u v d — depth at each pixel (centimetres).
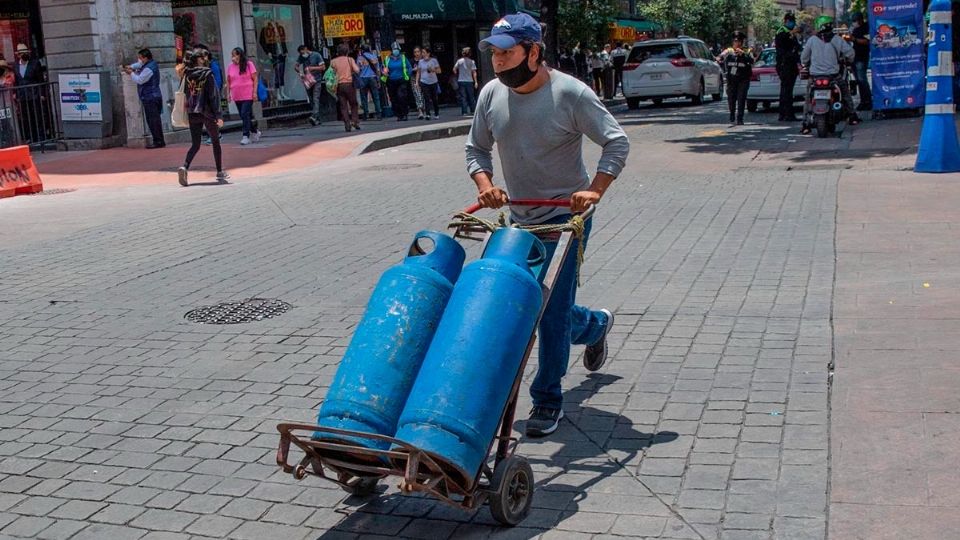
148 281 826
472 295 363
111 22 1991
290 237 990
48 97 1986
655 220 980
